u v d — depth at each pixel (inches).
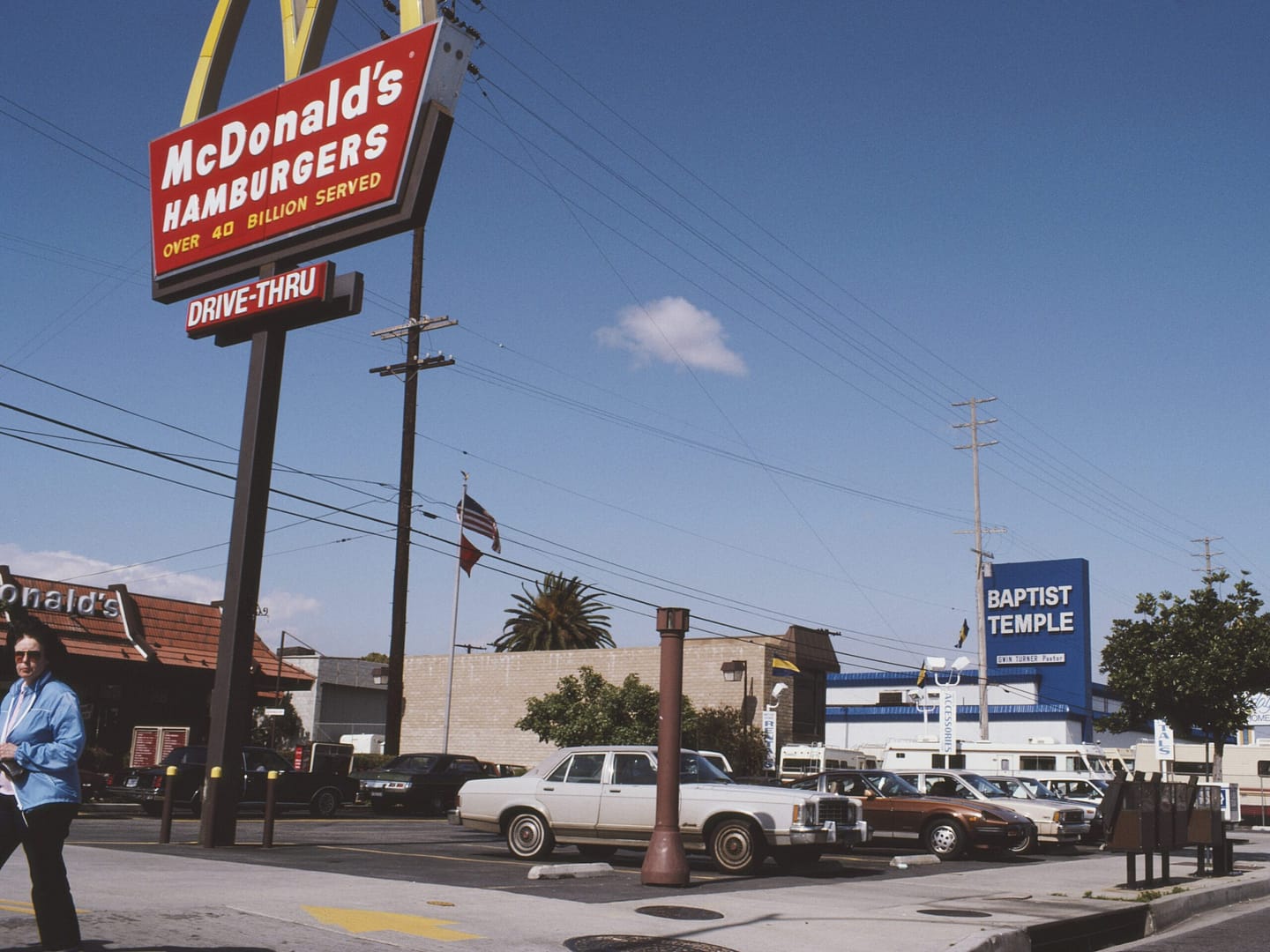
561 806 639.1
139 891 389.1
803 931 385.1
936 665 1975.9
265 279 688.4
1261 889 689.0
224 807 636.1
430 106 660.1
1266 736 2265.0
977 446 1787.6
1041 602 2404.0
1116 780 597.9
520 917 380.8
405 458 1254.3
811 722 1818.4
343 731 2128.4
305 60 727.1
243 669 656.4
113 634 1230.3
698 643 1765.5
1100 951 448.1
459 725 1972.2
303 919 343.9
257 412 682.2
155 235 772.0
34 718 239.3
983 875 681.6
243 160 733.9
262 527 677.3
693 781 634.8
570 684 1621.6
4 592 1120.2
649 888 504.1
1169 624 1579.7
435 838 806.5
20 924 297.7
